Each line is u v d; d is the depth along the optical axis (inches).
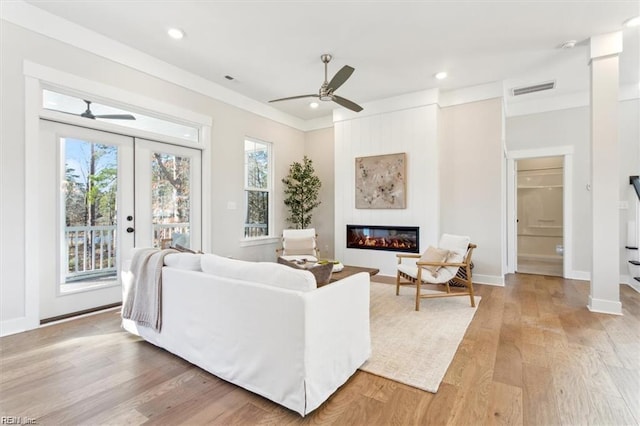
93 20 121.0
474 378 80.7
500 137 182.4
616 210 130.1
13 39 108.6
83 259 131.0
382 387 77.0
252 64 157.8
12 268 108.9
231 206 192.1
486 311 135.0
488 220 186.5
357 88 189.9
